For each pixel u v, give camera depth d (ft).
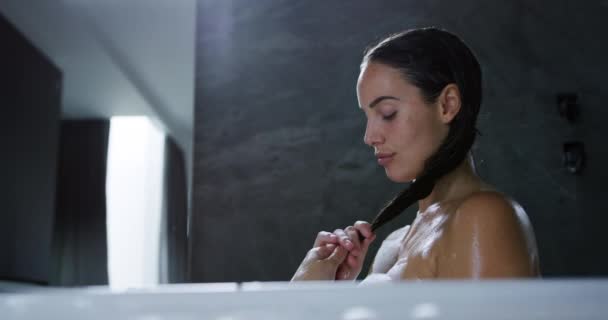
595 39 6.61
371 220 6.66
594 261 6.33
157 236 7.46
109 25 7.46
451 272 2.04
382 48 2.40
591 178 6.41
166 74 7.59
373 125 2.40
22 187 7.70
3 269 7.34
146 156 7.64
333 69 6.98
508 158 6.50
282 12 7.16
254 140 6.95
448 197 2.32
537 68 6.63
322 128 6.89
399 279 2.20
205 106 7.07
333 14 7.07
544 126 6.53
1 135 7.89
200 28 7.24
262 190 6.84
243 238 6.77
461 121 2.34
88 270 7.41
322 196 6.76
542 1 6.72
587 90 6.54
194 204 6.89
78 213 7.57
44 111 7.75
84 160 7.67
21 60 7.84
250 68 7.10
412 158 2.35
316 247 2.65
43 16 7.54
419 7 6.90
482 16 6.77
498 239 1.97
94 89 7.80
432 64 2.33
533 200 6.43
